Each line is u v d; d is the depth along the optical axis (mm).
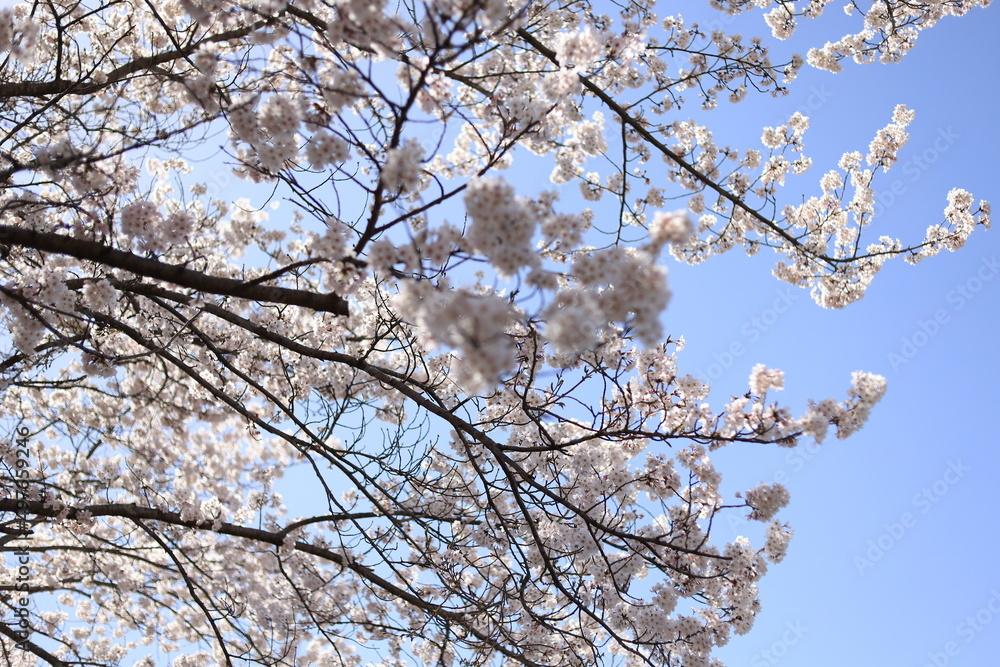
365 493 4609
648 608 4477
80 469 7988
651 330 2377
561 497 4285
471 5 2525
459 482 6336
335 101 3053
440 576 4941
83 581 8422
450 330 2248
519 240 2396
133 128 5430
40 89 4707
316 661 8461
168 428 8180
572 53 3379
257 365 6719
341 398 6500
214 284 3289
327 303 3326
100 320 4270
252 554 8094
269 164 3268
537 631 5426
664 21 7336
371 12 2811
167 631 9227
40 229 4633
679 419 4051
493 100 3891
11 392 8141
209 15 3924
